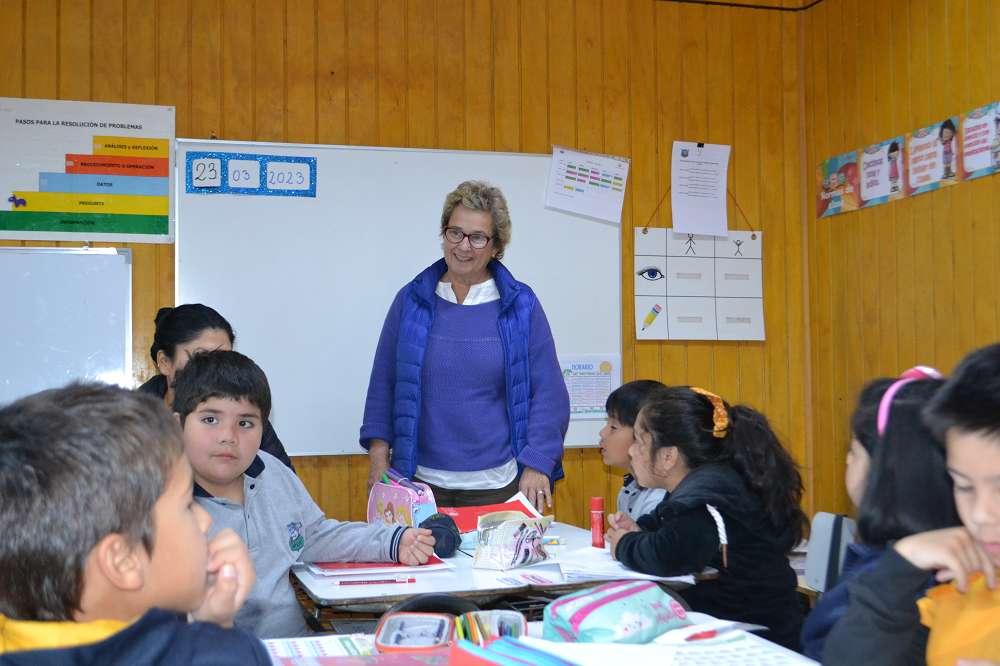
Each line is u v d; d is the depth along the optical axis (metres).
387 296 3.40
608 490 3.57
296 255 3.31
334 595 1.45
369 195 3.38
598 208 3.59
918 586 0.90
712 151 3.72
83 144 3.13
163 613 0.68
